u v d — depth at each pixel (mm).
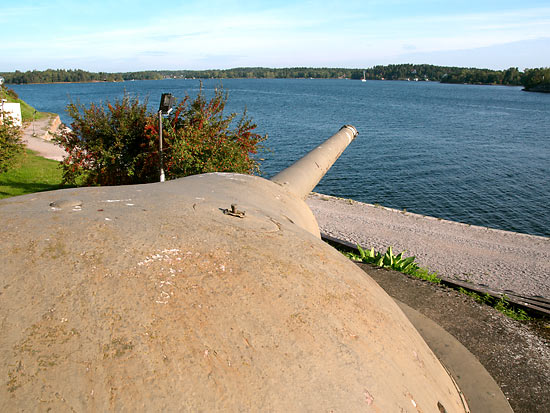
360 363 1557
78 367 1226
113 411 1164
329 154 5781
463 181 24938
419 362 1915
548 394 2898
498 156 32281
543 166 28984
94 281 1485
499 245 11984
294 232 2346
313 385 1389
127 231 1817
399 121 54375
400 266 5914
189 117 9086
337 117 57719
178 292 1529
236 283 1654
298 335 1536
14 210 1957
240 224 2197
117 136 9203
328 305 1749
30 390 1155
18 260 1525
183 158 8367
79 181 11867
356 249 8461
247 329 1483
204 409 1220
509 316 4301
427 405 1688
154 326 1382
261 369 1370
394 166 28500
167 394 1224
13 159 12234
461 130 46656
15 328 1290
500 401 2646
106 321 1359
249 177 3654
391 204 21000
